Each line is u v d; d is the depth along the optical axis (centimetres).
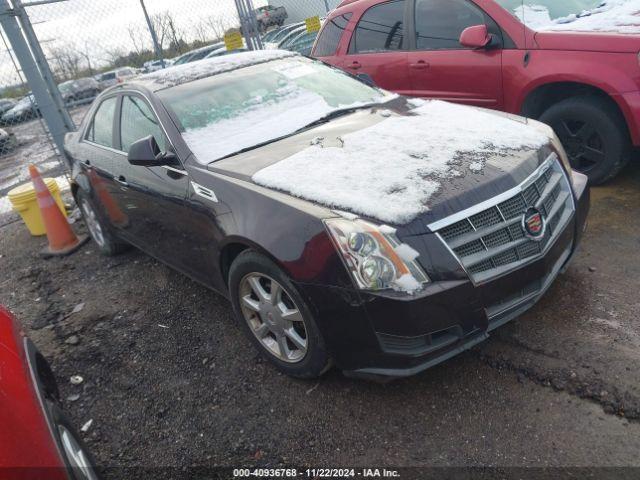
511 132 293
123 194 388
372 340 229
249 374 295
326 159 278
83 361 343
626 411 223
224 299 381
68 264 520
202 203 295
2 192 884
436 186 240
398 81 536
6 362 190
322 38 616
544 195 260
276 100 360
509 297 243
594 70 395
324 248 230
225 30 964
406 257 220
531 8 462
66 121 728
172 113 340
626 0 456
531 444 218
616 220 377
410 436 234
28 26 678
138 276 453
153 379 310
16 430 162
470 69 474
